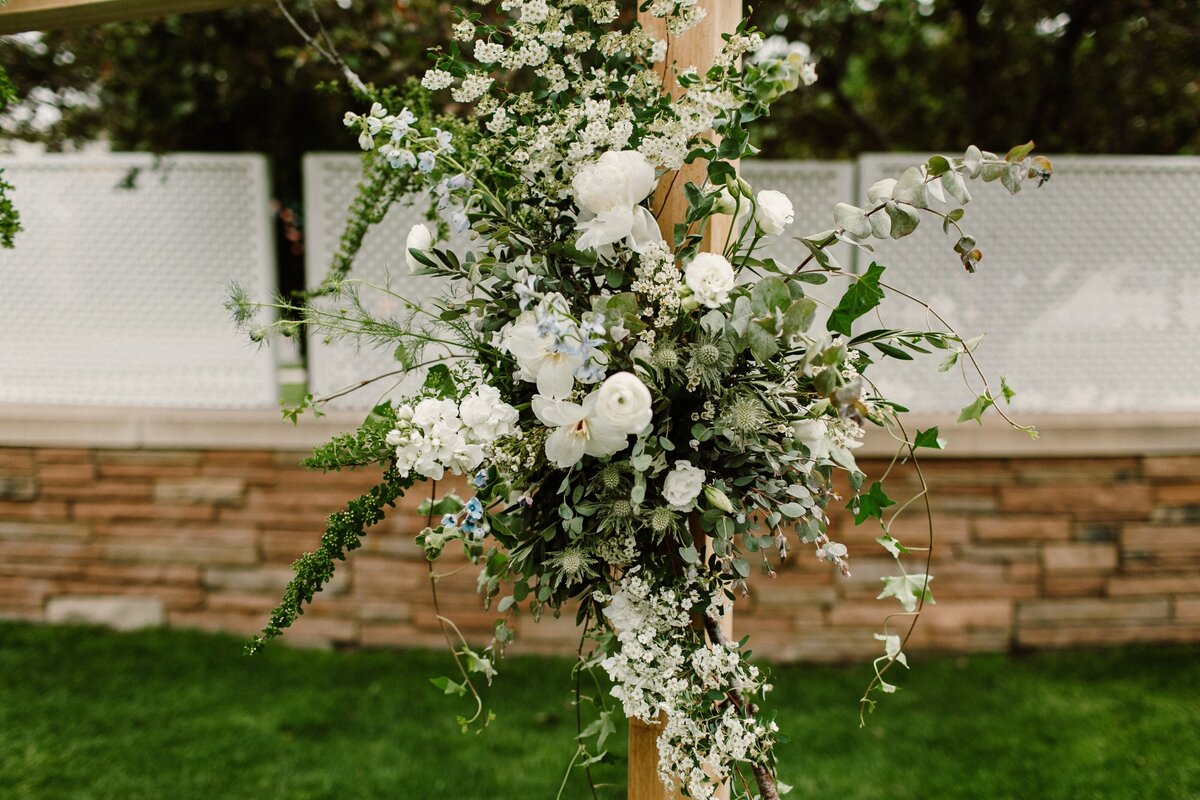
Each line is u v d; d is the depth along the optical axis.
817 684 3.27
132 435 3.46
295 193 4.45
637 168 0.96
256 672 3.31
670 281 0.98
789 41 4.76
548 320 0.91
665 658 1.03
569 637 3.48
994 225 3.42
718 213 1.07
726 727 1.04
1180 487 3.43
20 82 3.88
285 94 3.98
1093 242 3.45
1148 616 3.49
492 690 3.21
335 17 3.38
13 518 3.59
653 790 1.28
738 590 1.10
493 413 1.01
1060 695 3.15
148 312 3.54
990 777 2.64
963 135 5.18
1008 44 4.65
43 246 3.54
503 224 1.08
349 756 2.77
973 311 3.47
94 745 2.80
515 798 2.55
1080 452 3.37
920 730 2.93
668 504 1.03
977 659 3.43
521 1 1.01
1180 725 2.92
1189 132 4.84
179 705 3.07
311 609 3.53
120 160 3.44
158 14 1.70
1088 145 4.91
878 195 1.03
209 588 3.54
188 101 3.77
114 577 3.58
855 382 0.91
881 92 5.36
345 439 1.10
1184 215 3.45
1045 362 3.49
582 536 1.07
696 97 0.97
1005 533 3.42
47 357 3.59
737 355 1.01
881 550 3.42
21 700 3.07
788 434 1.03
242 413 3.44
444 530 1.17
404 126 1.03
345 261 1.61
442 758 2.76
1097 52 4.59
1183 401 3.53
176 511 3.52
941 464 3.38
